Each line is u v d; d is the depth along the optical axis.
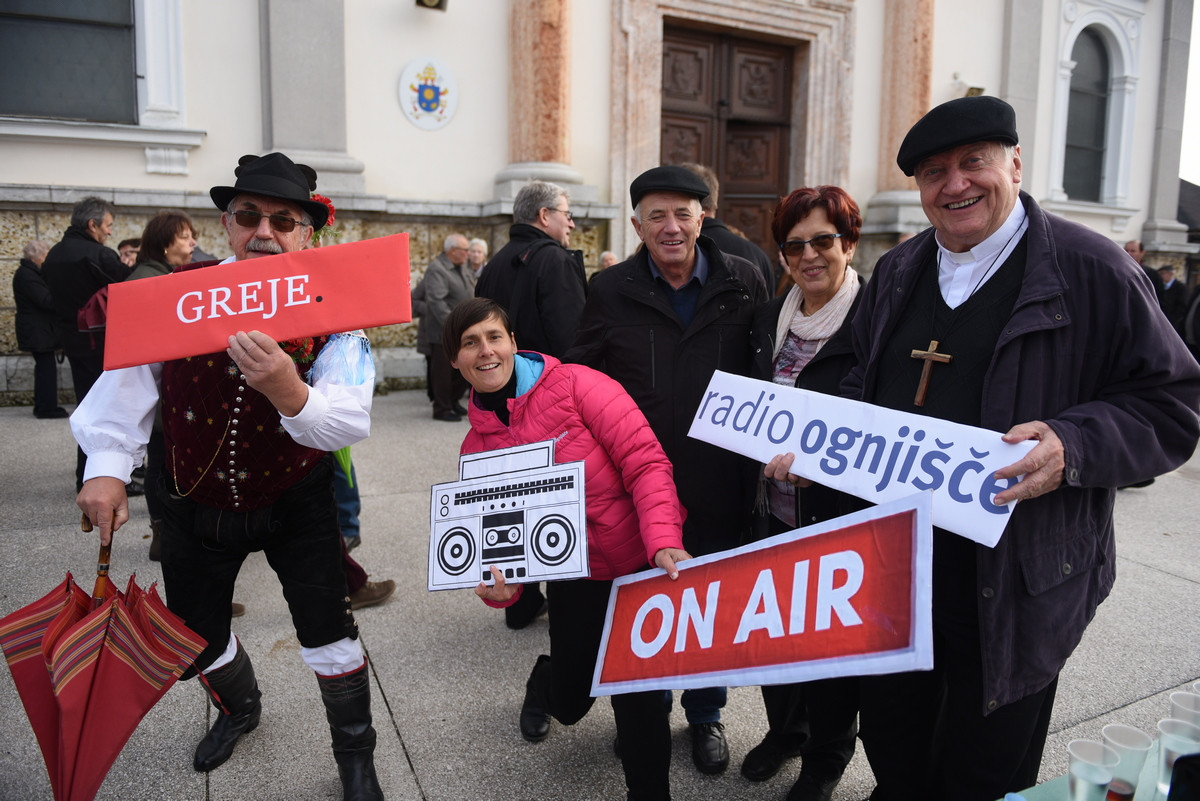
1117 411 1.47
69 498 4.56
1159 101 13.12
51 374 6.52
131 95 7.21
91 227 4.97
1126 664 3.03
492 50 8.26
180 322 1.68
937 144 1.52
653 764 1.88
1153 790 1.50
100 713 1.67
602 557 1.96
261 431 1.86
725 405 2.05
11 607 3.17
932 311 1.70
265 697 2.67
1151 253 13.41
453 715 2.61
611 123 8.94
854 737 2.17
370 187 7.90
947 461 1.52
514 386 2.04
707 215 3.33
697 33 9.66
